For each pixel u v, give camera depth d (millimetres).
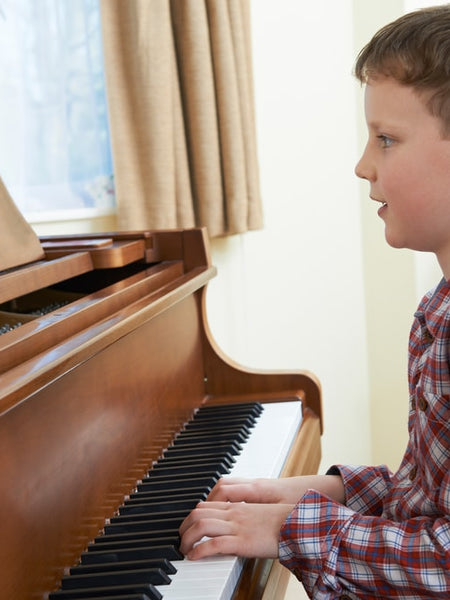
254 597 896
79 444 965
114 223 2381
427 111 838
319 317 2938
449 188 850
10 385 741
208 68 2299
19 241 1302
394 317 2996
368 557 860
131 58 2191
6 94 2117
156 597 817
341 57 2934
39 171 2213
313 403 1572
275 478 1079
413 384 1001
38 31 2182
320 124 2898
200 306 1562
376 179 896
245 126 2432
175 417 1359
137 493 1101
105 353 1064
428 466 905
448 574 818
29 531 831
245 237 2732
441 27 836
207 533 909
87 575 873
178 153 2297
